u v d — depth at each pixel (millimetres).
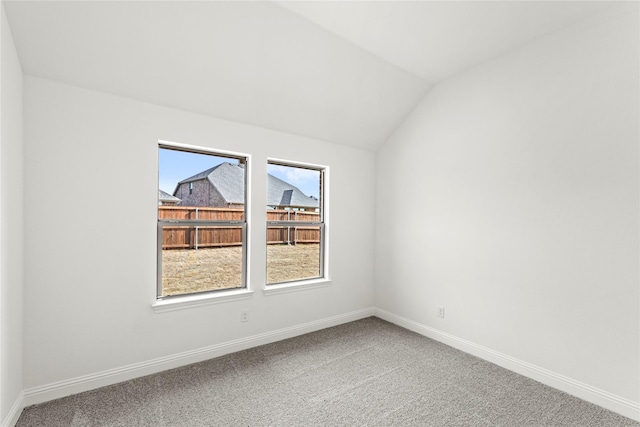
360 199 3881
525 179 2559
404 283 3604
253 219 3006
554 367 2359
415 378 2445
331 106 3143
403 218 3627
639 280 1987
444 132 3203
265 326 3084
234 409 2018
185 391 2211
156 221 2480
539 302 2459
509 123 2670
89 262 2205
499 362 2691
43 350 2053
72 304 2146
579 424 1928
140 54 2146
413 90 3295
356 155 3828
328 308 3586
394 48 2650
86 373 2197
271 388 2270
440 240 3225
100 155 2242
